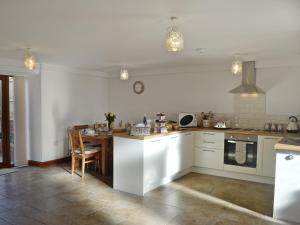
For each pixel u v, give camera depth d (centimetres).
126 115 687
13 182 432
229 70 530
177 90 600
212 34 306
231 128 515
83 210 320
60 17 251
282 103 477
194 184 431
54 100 560
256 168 446
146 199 358
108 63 536
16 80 530
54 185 417
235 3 212
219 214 312
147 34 311
